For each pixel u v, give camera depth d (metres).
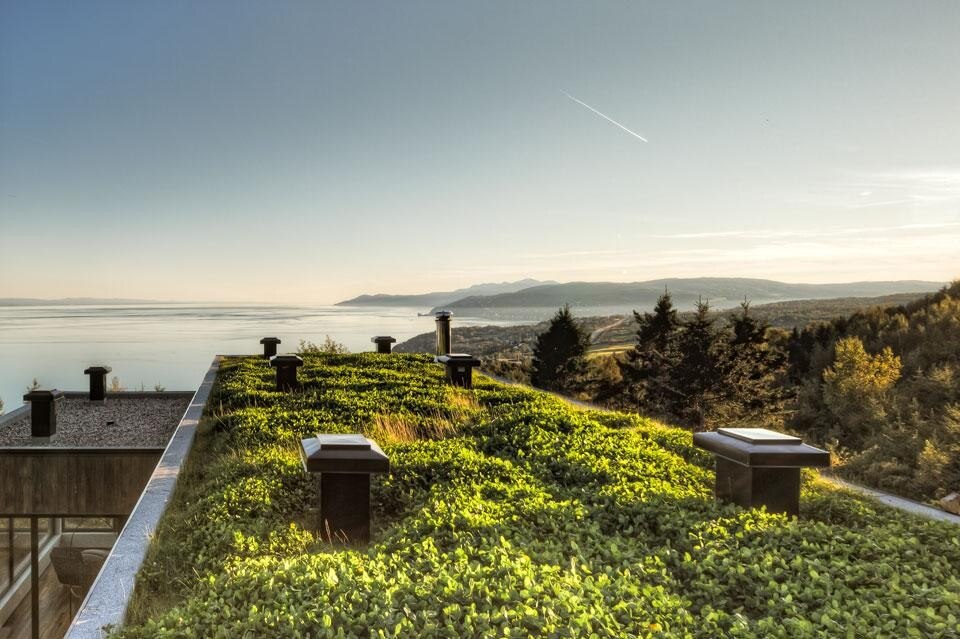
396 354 21.08
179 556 4.91
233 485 6.48
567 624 3.33
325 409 10.93
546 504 5.83
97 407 15.89
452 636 3.17
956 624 3.60
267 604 3.51
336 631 3.17
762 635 3.59
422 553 4.46
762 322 44.22
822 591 4.11
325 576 3.78
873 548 4.92
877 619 3.72
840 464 16.25
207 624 3.36
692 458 9.05
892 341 36.34
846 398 30.95
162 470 7.66
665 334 46.78
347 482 5.19
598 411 12.90
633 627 3.52
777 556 4.68
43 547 11.60
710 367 42.62
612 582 4.17
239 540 4.93
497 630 3.27
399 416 10.51
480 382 15.74
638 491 6.39
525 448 8.38
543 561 4.47
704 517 5.64
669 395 43.97
